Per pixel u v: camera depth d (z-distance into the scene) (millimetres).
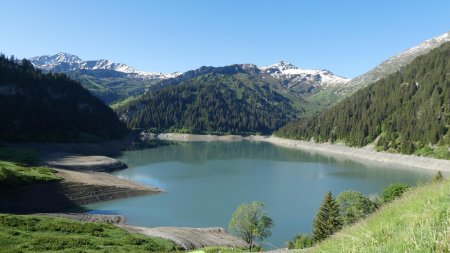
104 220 75000
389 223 11430
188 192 103438
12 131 173500
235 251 34688
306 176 129750
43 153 148000
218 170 144000
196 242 56188
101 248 38438
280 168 150000
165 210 85750
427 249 7555
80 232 44531
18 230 40719
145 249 43375
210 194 101000
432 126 171750
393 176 130125
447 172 140000
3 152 126875
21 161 116812
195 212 84250
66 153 160250
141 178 126125
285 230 70000
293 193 101188
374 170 145375
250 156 196250
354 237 11125
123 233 48375
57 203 83375
